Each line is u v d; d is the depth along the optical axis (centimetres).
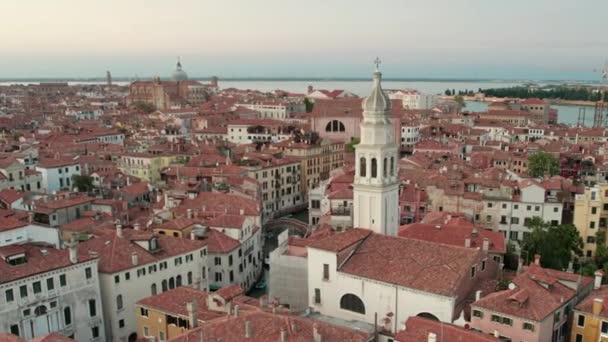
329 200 12475
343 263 7450
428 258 7156
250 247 11706
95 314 7875
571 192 13625
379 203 8388
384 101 8288
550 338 6319
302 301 8725
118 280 8150
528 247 10444
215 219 11406
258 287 11719
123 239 8869
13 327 6875
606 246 11225
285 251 9100
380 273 7088
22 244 7844
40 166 15738
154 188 15162
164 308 7288
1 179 14338
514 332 6191
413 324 6025
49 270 7206
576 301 6925
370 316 7150
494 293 6600
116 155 19812
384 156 8300
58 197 12712
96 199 12788
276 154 19775
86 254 7931
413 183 14212
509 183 13312
